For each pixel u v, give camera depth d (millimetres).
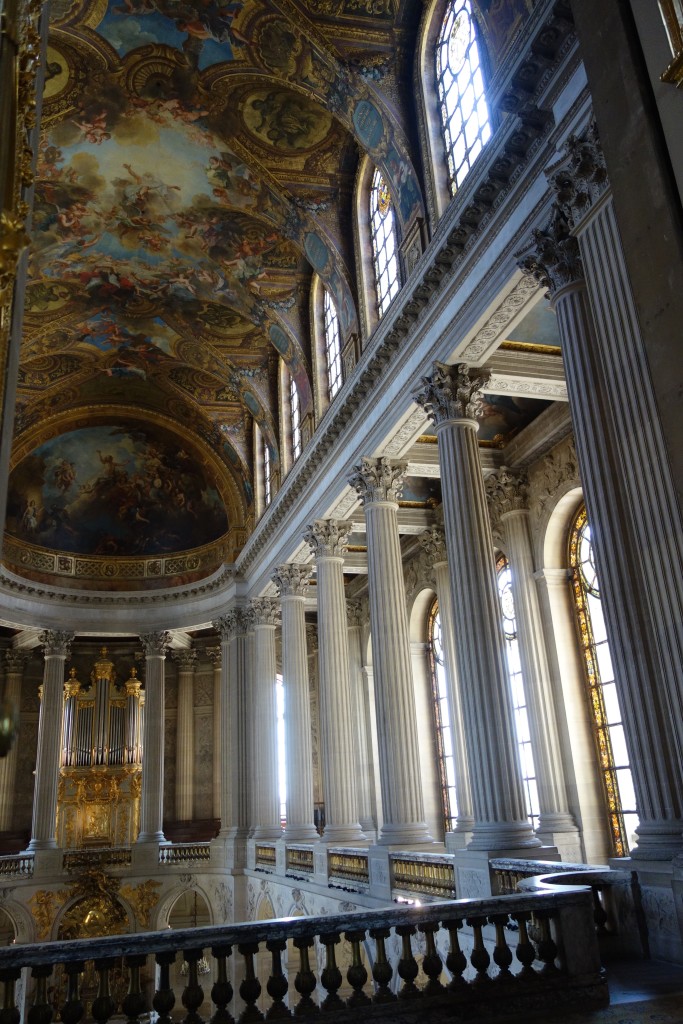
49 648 31078
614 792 17109
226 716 29953
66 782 32312
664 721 8406
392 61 15992
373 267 19078
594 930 6676
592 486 9547
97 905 28391
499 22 12492
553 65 10594
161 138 20016
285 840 23000
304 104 17969
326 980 6184
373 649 17141
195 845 29703
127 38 17281
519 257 11320
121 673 35625
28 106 5074
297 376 24094
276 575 25359
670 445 5926
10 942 30578
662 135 6234
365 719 29156
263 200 20562
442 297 14438
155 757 30953
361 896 16484
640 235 6312
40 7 5375
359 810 28453
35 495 31797
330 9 15484
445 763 24906
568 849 17016
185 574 33375
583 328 10156
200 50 17406
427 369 14953
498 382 15352
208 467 33281
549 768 17766
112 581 32906
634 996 6609
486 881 11492
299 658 24422
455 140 14805
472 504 13773
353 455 19016
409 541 25875
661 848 8102
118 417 32875
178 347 28453
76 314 26672
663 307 6043
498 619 13234
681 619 7734
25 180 5176
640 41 6543
